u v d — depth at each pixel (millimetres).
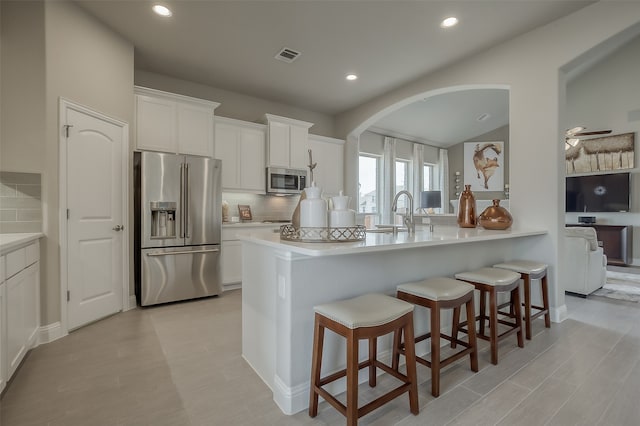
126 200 3207
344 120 5605
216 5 2732
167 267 3395
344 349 1853
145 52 3512
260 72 4047
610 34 2604
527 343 2453
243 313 2207
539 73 3039
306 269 1678
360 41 3330
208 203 3666
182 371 2002
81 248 2738
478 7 2775
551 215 2945
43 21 2451
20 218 2441
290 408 1591
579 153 6699
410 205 2330
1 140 2359
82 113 2748
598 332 2688
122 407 1625
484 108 6816
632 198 6148
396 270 2135
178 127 3713
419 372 2014
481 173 8273
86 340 2471
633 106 6094
